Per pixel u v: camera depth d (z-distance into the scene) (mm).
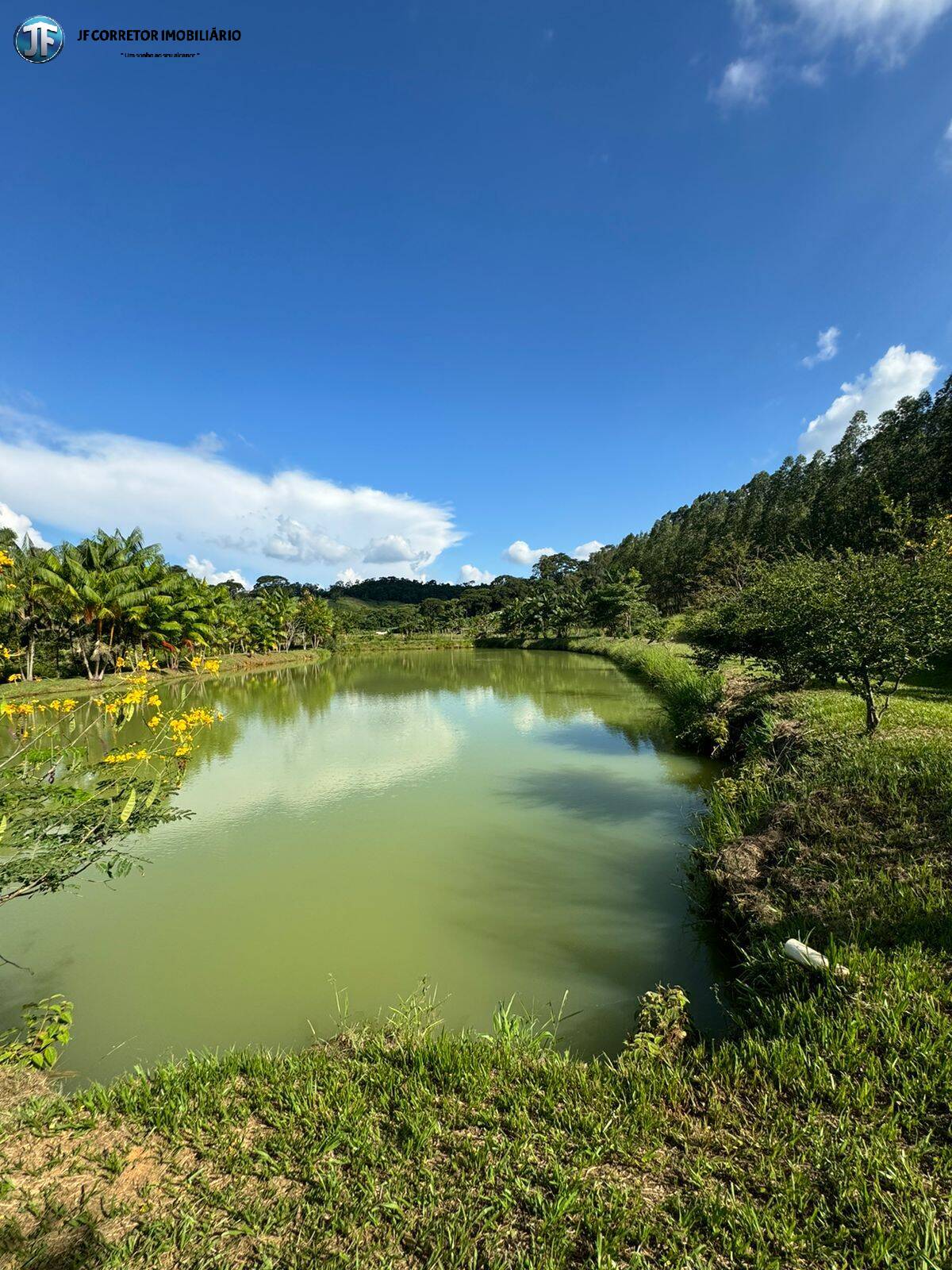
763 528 46031
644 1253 2119
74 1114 3045
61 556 26672
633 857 7301
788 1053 3107
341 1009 4543
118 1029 4340
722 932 5340
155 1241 2209
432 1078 3205
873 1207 2221
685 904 6105
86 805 4453
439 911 6070
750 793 7391
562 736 14656
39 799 4270
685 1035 3645
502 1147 2643
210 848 7855
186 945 5492
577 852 7492
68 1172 2637
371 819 8875
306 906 6230
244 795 10188
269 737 15461
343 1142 2715
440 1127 2789
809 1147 2543
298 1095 3072
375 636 82375
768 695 11922
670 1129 2721
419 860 7363
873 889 4512
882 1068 2906
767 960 4199
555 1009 4473
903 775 6047
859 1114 2717
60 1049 4125
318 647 62531
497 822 8664
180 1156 2721
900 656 7227
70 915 6086
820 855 5254
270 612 51219
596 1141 2668
